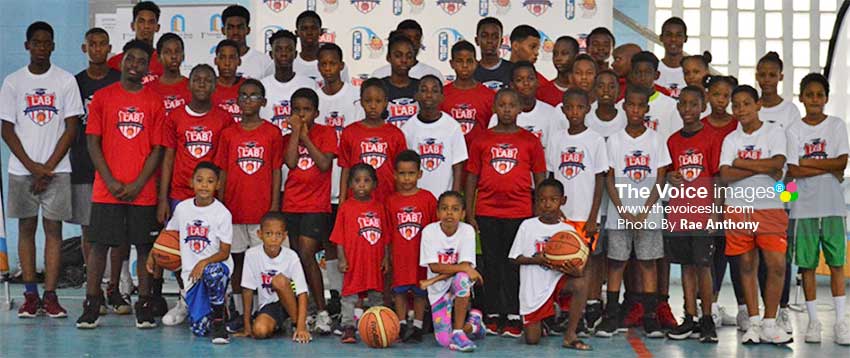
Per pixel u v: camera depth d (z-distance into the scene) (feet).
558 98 23.34
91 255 21.49
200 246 20.62
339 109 22.68
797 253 20.90
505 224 21.16
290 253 20.67
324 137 21.57
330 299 22.65
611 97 21.79
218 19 28.81
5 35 31.35
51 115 22.54
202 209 20.68
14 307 24.52
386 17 27.32
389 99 22.53
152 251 20.86
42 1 31.27
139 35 23.99
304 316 20.58
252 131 21.49
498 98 21.07
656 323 21.38
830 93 30.63
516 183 21.07
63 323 22.24
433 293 20.17
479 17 27.25
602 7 26.99
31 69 22.70
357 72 27.37
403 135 21.53
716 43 31.60
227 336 20.30
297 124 21.17
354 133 21.42
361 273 20.70
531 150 21.18
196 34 28.84
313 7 27.25
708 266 20.84
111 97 21.42
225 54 22.82
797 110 22.70
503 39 27.20
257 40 27.20
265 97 22.27
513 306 21.35
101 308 23.58
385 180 21.35
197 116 21.65
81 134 23.13
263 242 20.71
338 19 27.30
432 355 19.15
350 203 20.83
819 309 26.16
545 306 20.16
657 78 23.62
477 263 21.81
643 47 31.22
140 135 21.38
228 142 21.44
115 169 21.31
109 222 21.31
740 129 20.97
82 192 23.21
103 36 23.04
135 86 21.56
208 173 20.59
